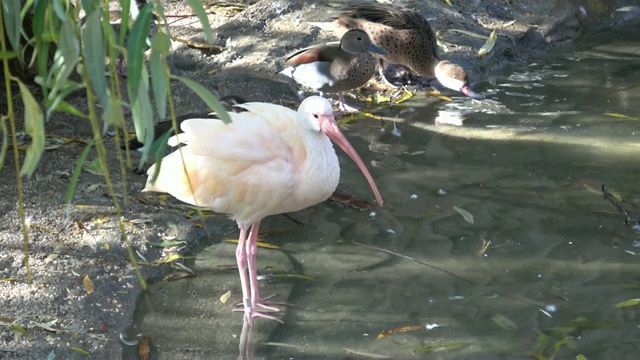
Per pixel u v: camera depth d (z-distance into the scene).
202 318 7.92
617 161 10.87
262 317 7.92
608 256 8.87
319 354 7.41
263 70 13.11
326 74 12.38
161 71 4.71
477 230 9.36
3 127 4.86
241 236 8.16
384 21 13.71
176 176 8.07
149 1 5.25
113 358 7.26
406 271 8.65
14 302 7.73
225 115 4.71
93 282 8.19
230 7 15.02
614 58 14.71
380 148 11.34
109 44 4.77
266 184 7.86
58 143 10.62
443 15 15.30
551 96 13.07
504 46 14.55
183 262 8.80
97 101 11.70
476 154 11.13
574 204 9.86
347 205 9.90
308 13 14.83
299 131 8.07
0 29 4.86
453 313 7.97
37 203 9.33
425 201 9.96
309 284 8.45
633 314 7.92
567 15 15.77
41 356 7.08
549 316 7.91
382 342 7.57
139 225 9.16
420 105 12.88
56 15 4.91
